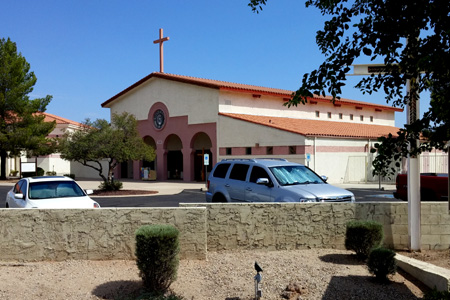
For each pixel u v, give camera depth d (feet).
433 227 28.37
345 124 127.75
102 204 62.18
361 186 88.48
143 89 130.21
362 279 21.15
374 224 24.63
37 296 19.54
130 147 81.20
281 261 24.16
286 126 97.35
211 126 109.70
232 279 21.36
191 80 112.57
